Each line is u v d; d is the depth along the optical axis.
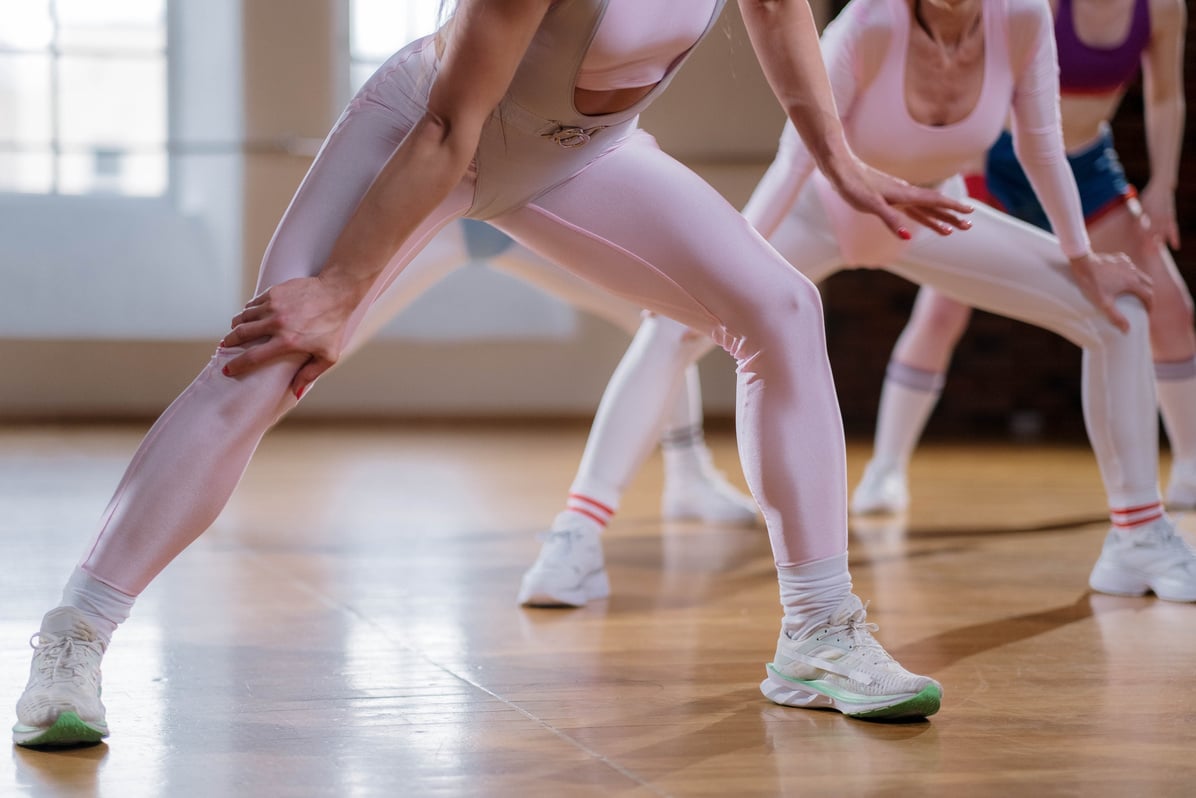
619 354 9.16
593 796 1.73
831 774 1.82
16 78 8.67
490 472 5.86
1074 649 2.62
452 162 1.93
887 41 2.88
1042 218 4.71
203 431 1.98
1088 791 1.75
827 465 2.14
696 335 3.23
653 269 2.17
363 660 2.49
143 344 8.74
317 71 8.78
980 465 6.46
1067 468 6.32
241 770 1.83
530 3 1.82
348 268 1.99
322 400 9.00
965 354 9.21
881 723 2.09
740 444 2.20
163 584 3.26
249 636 2.69
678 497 4.52
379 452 6.67
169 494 1.98
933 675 2.41
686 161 9.06
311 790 1.75
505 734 2.01
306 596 3.13
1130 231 4.54
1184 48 8.98
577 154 2.12
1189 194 9.02
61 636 1.98
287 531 4.16
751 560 3.70
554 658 2.53
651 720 2.10
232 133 8.74
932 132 2.96
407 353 9.05
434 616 2.92
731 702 2.22
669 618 2.93
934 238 3.22
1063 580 3.40
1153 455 3.21
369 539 4.01
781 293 2.11
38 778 1.79
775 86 2.25
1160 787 1.77
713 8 2.05
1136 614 2.96
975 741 1.99
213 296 8.78
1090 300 3.19
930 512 4.74
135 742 1.96
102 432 7.43
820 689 2.15
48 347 8.67
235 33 8.71
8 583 3.22
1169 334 4.55
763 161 9.05
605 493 3.18
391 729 2.04
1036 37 2.88
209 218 8.78
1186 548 3.19
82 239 8.69
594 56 1.94
